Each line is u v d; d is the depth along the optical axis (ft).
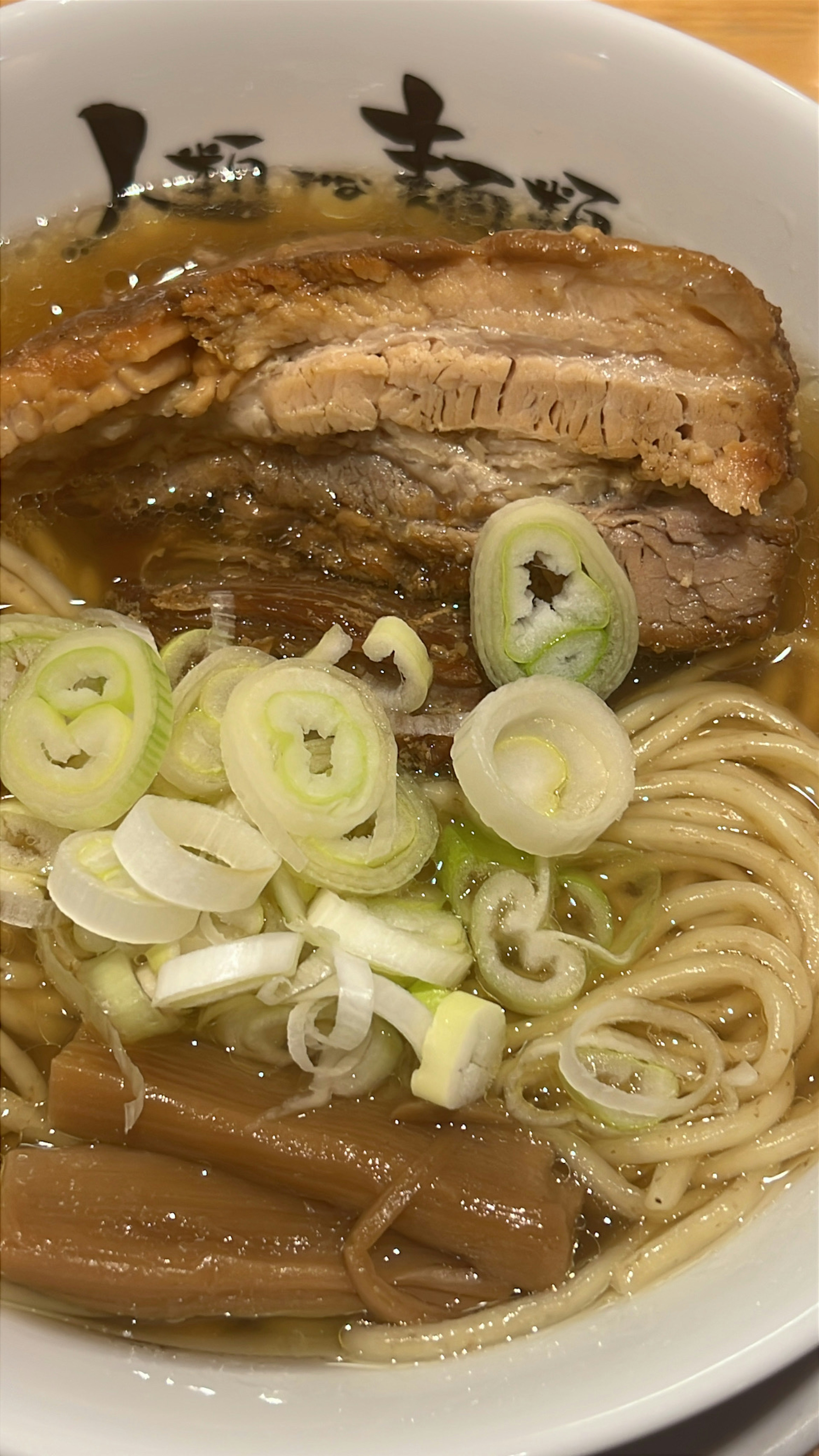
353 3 0.86
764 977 0.80
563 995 0.79
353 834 0.80
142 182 0.93
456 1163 0.75
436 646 0.85
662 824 0.84
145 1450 0.65
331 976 0.76
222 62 0.89
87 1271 0.72
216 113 0.91
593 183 0.91
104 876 0.76
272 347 0.85
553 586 0.85
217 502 0.89
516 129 0.91
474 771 0.79
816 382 0.90
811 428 0.91
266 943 0.76
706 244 0.91
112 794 0.77
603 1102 0.76
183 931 0.77
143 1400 0.68
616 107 0.88
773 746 0.85
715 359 0.83
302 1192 0.75
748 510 0.83
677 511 0.86
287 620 0.86
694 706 0.86
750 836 0.84
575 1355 0.70
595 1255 0.76
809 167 0.86
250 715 0.78
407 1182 0.74
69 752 0.79
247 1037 0.77
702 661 0.88
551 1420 0.65
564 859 0.82
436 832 0.81
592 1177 0.77
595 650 0.83
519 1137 0.76
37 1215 0.73
